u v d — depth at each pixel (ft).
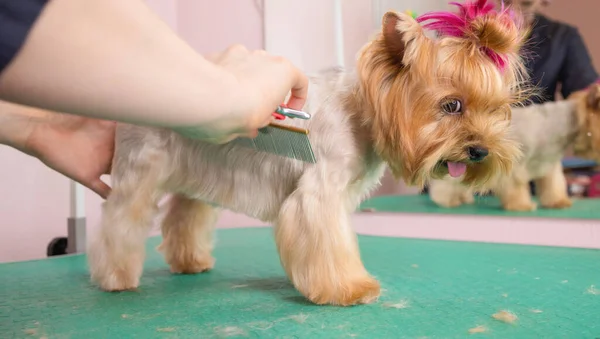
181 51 1.50
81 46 1.26
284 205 4.00
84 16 1.27
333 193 3.92
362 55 3.83
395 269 5.00
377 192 10.25
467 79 3.73
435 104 3.77
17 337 3.19
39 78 1.24
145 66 1.38
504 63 3.89
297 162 4.06
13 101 1.29
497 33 3.79
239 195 4.31
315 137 3.94
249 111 1.77
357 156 3.99
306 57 9.09
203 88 1.55
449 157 3.88
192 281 4.76
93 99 1.32
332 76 4.19
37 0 1.20
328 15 8.90
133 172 4.39
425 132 3.79
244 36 9.70
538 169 8.72
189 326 3.36
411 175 3.94
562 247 6.18
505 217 7.87
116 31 1.33
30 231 7.68
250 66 1.96
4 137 3.80
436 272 4.85
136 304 3.95
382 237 7.18
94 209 8.37
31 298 4.16
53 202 7.92
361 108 3.98
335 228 3.87
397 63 3.82
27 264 5.62
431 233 7.75
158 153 4.39
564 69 8.72
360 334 3.12
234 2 9.71
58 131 4.10
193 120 1.56
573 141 8.79
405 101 3.79
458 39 3.81
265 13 9.32
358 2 8.77
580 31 8.56
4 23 1.15
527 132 8.46
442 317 3.44
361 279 3.89
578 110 8.64
